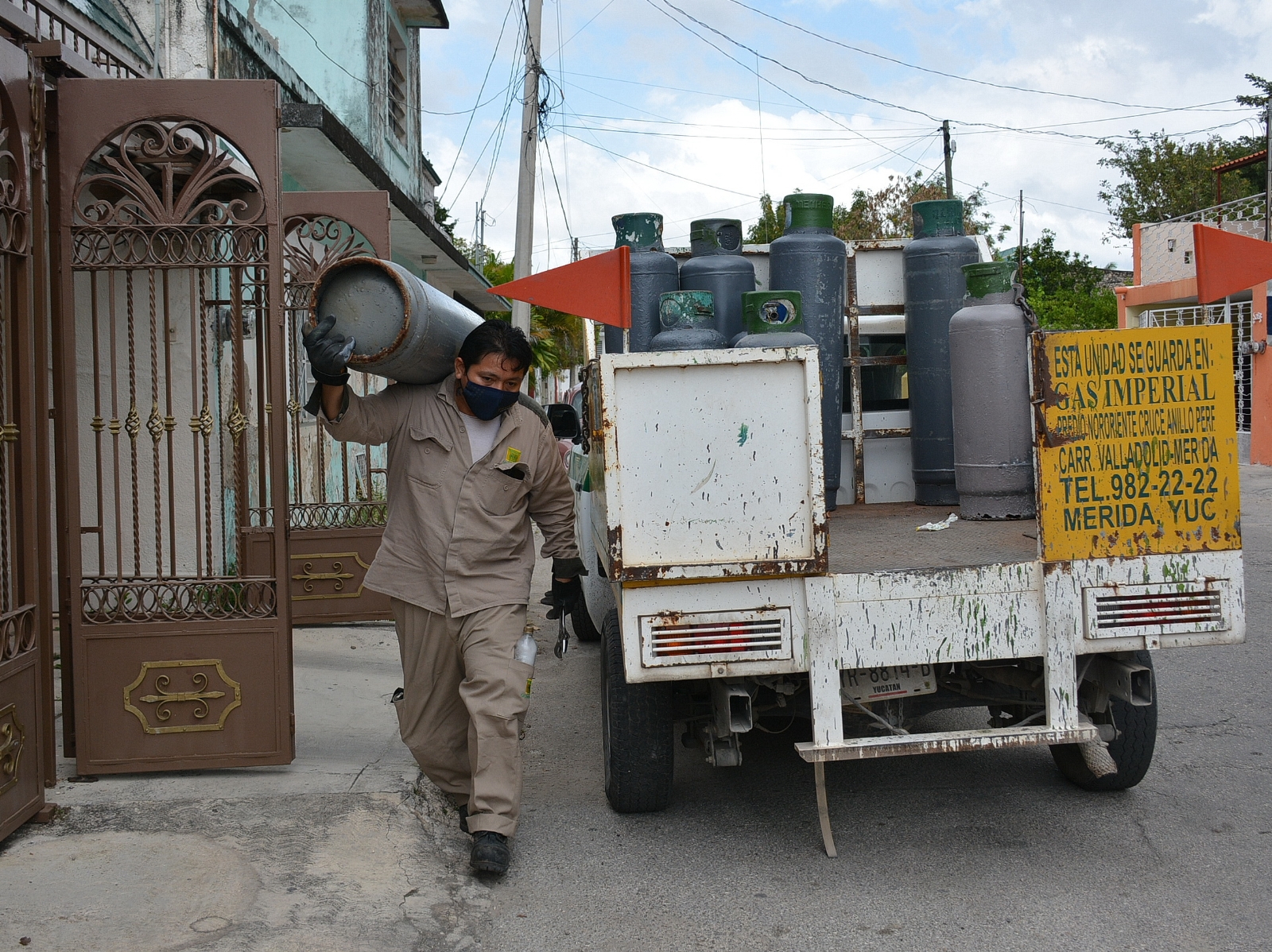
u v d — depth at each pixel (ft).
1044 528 11.42
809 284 16.08
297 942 9.93
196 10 26.71
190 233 13.99
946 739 11.37
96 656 13.75
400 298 11.19
